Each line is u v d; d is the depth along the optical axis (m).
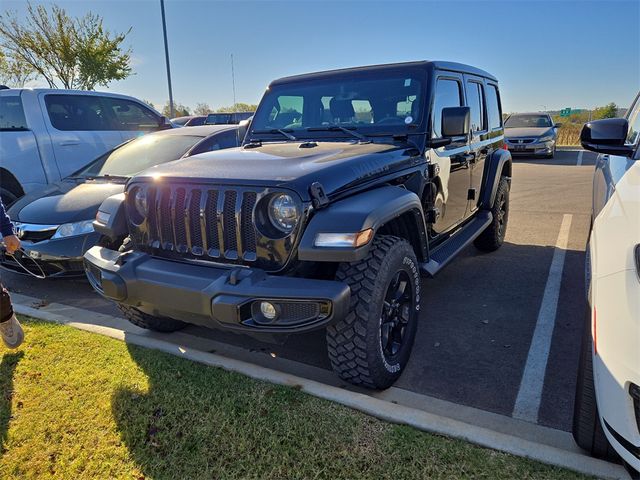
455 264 5.21
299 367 3.14
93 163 5.72
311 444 2.25
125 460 2.22
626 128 2.68
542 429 2.44
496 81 5.51
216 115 19.81
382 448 2.20
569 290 4.36
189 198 2.63
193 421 2.45
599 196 3.22
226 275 2.42
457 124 3.39
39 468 2.20
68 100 6.92
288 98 4.09
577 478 1.97
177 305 2.51
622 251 1.84
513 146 16.42
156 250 2.84
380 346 2.61
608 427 1.74
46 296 4.62
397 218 2.94
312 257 2.28
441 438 2.24
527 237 6.35
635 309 1.67
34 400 2.69
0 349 3.27
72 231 4.34
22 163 6.39
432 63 3.69
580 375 2.09
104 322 3.88
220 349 3.41
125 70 21.67
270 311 2.33
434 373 3.02
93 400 2.66
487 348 3.32
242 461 2.18
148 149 5.61
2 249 4.59
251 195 2.48
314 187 2.39
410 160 3.30
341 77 3.89
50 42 19.67
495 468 2.05
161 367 2.96
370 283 2.51
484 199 5.09
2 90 6.71
